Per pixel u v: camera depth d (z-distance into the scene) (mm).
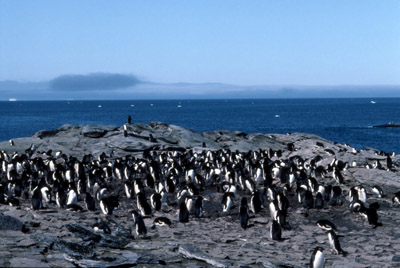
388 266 16422
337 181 31531
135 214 20391
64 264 12375
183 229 21422
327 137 113500
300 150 54125
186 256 15117
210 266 14258
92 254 13820
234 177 31344
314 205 26219
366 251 18828
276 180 33125
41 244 14141
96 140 55938
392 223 23531
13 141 53625
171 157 45625
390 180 31516
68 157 46406
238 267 14078
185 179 34656
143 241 17875
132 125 62281
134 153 51375
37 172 33094
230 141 64312
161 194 26641
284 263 15109
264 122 181125
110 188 30922
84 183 29219
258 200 24766
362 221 23672
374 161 41875
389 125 146375
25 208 23922
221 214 24453
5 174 36625
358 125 160375
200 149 53938
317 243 19938
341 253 18062
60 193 24703
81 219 21312
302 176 31953
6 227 15914
